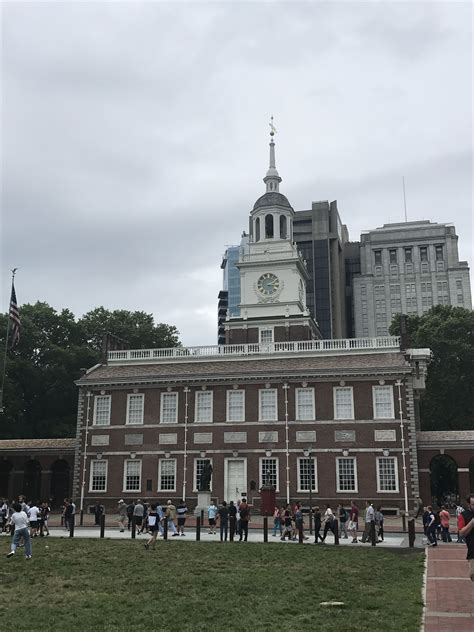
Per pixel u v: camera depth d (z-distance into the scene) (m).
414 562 30.80
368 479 62.59
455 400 91.25
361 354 69.56
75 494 69.44
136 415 70.25
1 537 42.59
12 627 18.25
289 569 28.53
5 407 87.94
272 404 66.81
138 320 114.94
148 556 32.50
